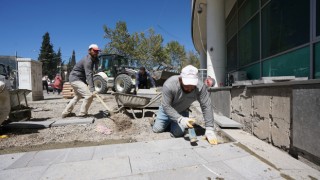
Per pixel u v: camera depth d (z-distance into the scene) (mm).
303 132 2736
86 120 5043
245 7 7750
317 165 2562
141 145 3498
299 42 4242
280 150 3242
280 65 5035
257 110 3920
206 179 2426
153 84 9031
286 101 3109
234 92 5004
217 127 4641
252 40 6977
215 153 3105
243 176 2477
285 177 2441
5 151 3520
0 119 4191
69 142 3932
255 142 3621
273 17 5359
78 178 2480
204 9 9633
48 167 2760
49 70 66375
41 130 4586
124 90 11203
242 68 8125
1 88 3939
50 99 12227
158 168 2686
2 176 2566
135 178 2461
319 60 3656
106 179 2449
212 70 8141
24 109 5375
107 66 13195
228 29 10531
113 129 4582
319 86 2479
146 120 5305
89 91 5535
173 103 3773
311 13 3814
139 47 30422
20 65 10711
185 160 2895
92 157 3076
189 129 3615
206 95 3588
